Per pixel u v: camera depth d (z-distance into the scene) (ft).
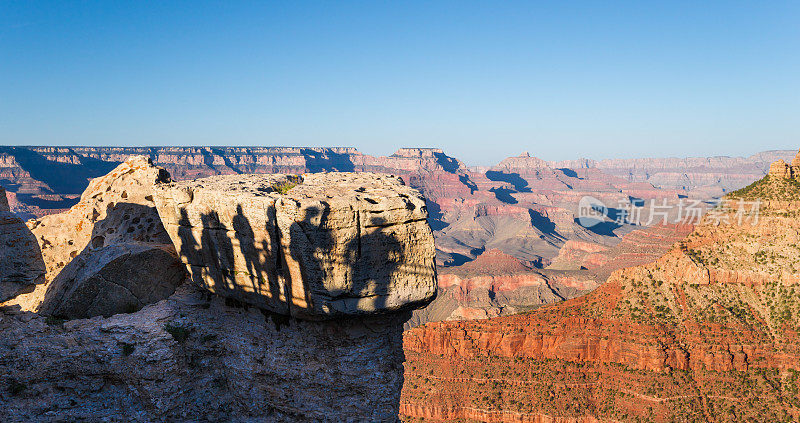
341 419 49.90
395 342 51.60
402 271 46.47
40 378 45.03
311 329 50.21
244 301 51.19
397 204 45.14
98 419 45.24
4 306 49.49
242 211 47.16
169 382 48.93
